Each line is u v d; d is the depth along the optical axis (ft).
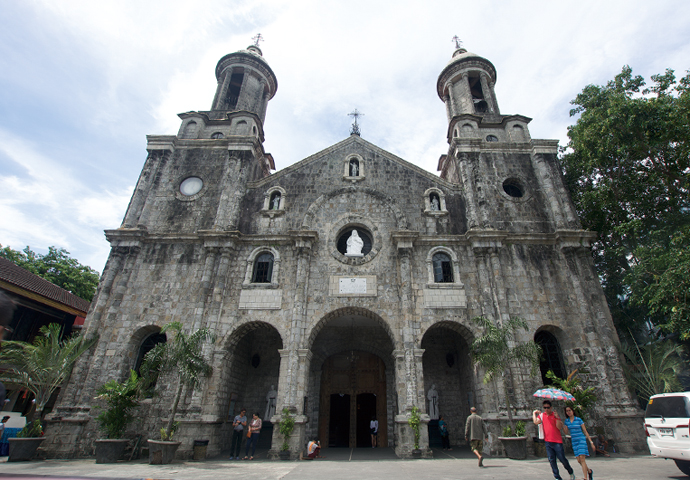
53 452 53.72
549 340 66.03
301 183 77.92
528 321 63.67
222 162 79.92
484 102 100.07
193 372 50.31
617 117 65.36
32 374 54.54
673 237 57.93
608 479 33.01
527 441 55.16
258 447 68.03
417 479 33.81
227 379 64.03
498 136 85.81
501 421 56.80
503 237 68.69
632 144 66.69
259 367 74.28
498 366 53.11
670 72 67.41
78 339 58.34
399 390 59.62
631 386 60.13
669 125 61.98
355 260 69.00
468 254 69.51
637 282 61.00
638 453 53.47
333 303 65.51
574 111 77.20
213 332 62.18
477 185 75.41
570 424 32.50
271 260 70.18
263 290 66.33
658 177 67.77
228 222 72.02
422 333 62.75
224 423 62.64
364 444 74.08
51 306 78.89
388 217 73.87
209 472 39.65
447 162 92.99
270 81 102.68
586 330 62.28
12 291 71.72
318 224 73.05
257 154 84.99
